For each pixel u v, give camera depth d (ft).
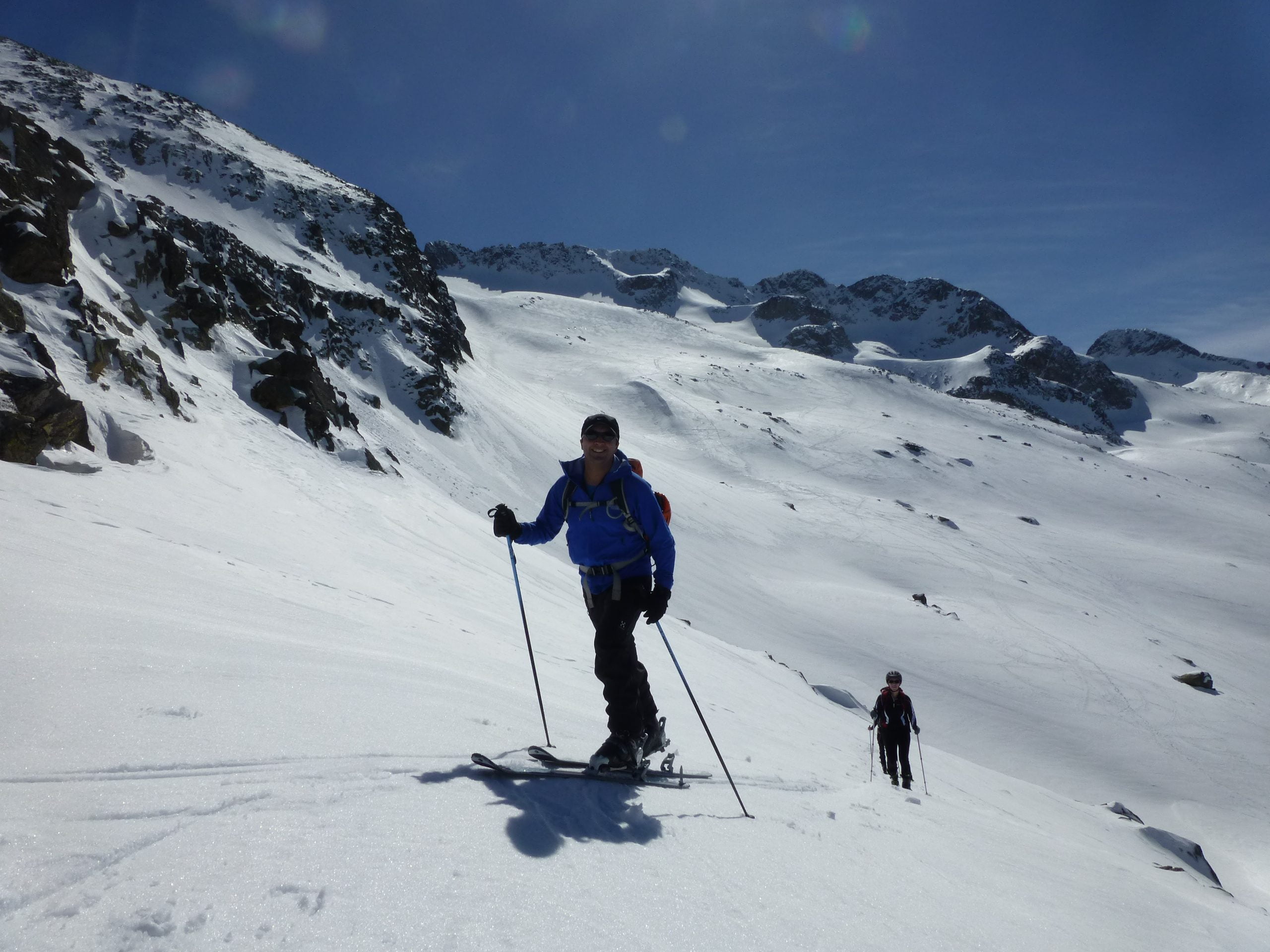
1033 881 13.50
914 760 45.80
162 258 83.46
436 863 6.61
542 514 12.05
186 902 5.26
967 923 9.32
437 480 151.74
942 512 304.30
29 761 6.55
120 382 50.75
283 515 42.06
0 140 71.61
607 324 653.71
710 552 183.73
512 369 465.88
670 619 63.31
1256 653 178.29
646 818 9.44
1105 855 24.54
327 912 5.53
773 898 8.02
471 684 14.69
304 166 324.19
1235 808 90.38
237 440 57.98
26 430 30.53
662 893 7.27
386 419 163.84
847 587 172.24
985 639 138.51
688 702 25.40
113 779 6.66
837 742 35.47
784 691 51.44
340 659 13.06
